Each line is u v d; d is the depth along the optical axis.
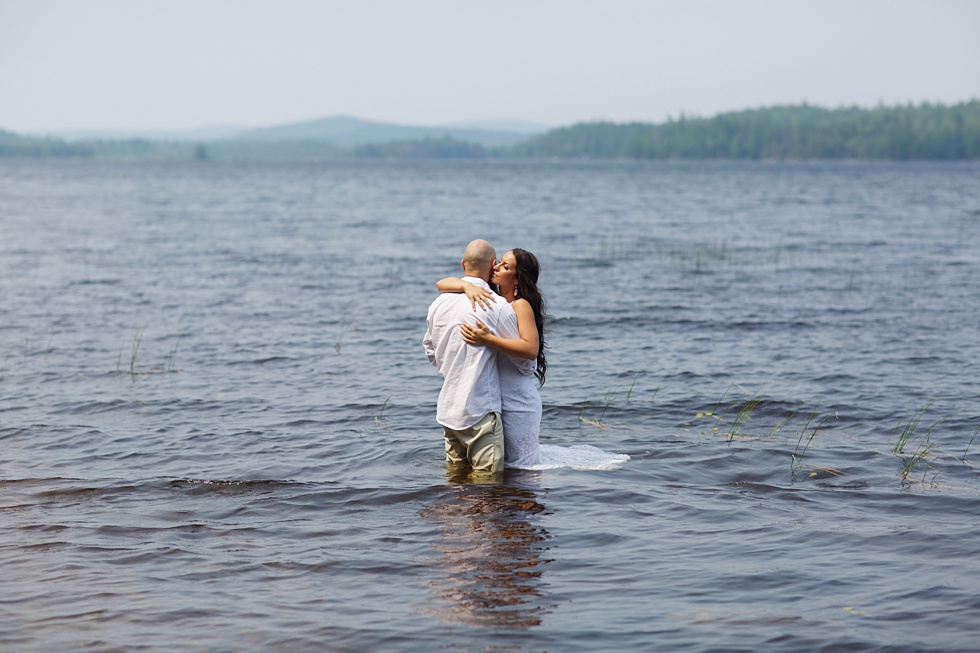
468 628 4.27
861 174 138.25
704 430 8.28
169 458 7.38
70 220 40.59
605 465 7.08
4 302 16.77
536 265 7.14
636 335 13.55
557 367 11.19
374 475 6.87
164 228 36.28
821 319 14.90
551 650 4.04
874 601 4.54
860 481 6.69
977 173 145.75
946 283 19.58
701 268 22.83
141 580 4.88
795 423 8.53
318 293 18.31
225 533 5.63
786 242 30.45
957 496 6.30
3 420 8.66
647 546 5.35
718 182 102.88
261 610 4.48
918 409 8.95
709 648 4.04
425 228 37.16
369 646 4.09
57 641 4.15
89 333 13.68
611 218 43.88
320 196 68.19
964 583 4.74
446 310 6.91
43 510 6.09
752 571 4.95
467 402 6.82
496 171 161.25
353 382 10.39
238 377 10.66
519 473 6.89
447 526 5.72
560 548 5.32
